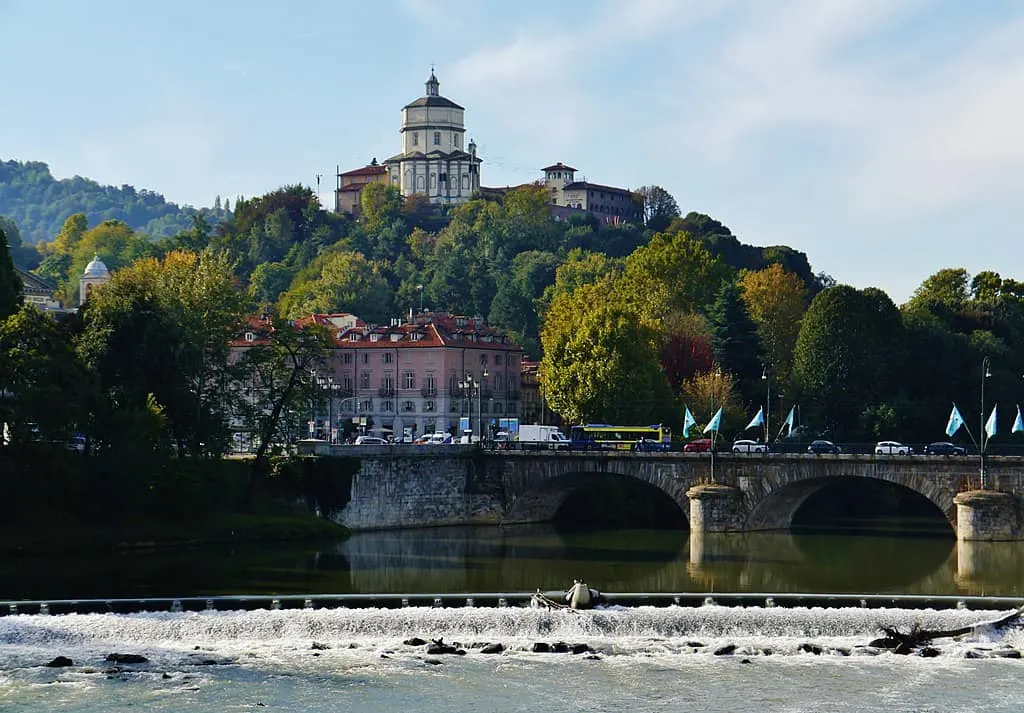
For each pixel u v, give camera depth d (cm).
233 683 10038
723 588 13712
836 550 16538
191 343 17212
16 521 15088
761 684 10125
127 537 15538
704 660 10788
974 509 16338
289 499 17775
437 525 19188
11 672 10225
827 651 11050
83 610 11938
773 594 12469
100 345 16475
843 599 12400
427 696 9788
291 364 18888
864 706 9612
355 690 9906
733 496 17812
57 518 15325
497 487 19500
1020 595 13188
